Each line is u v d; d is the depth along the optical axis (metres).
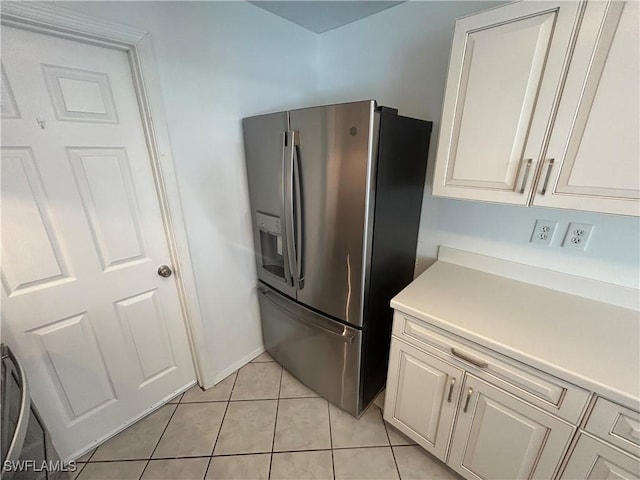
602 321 1.12
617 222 1.17
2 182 1.05
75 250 1.26
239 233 1.80
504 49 1.00
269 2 1.54
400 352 1.33
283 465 1.42
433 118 1.59
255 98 1.69
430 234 1.74
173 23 1.28
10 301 1.14
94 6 1.07
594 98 0.87
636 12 0.77
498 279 1.48
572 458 0.94
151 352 1.62
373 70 1.78
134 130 1.32
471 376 1.11
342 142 1.20
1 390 0.88
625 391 0.80
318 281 1.50
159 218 1.48
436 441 1.30
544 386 0.93
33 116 1.07
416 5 1.52
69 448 1.41
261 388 1.88
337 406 1.73
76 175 1.20
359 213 1.25
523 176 1.04
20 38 1.00
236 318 1.94
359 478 1.36
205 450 1.49
